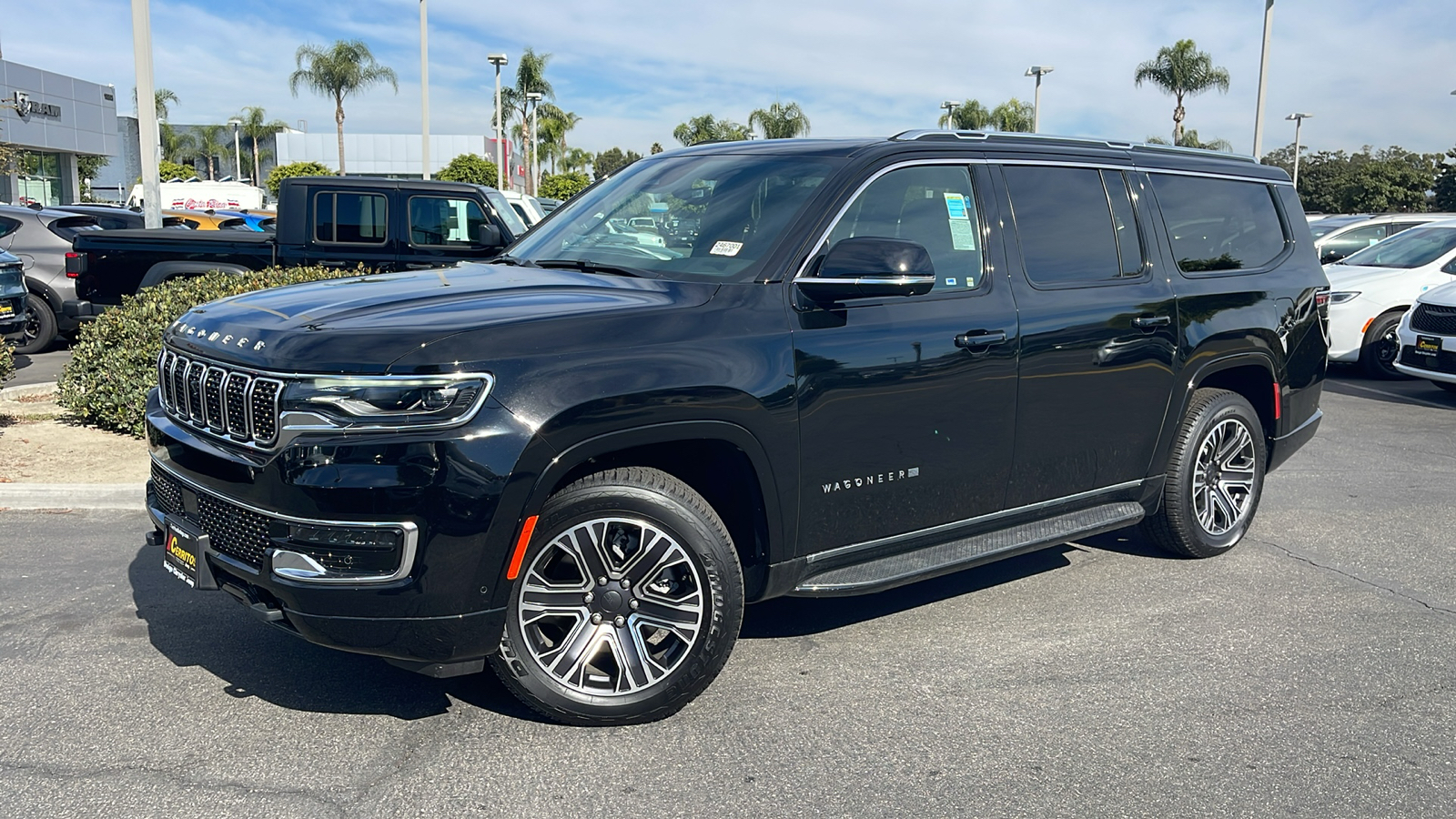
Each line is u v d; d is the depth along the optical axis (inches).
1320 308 228.4
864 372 151.9
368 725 140.5
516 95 2071.9
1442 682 160.6
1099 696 153.5
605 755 133.7
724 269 150.9
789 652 168.1
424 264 397.1
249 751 133.1
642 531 137.1
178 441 139.4
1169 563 216.8
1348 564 217.5
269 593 127.6
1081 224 186.5
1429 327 417.1
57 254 509.7
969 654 168.1
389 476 121.5
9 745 133.3
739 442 140.7
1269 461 228.5
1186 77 1822.1
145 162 516.4
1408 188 2721.5
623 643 139.3
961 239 169.3
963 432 165.5
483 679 155.8
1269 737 141.9
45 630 171.0
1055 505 183.9
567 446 127.9
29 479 253.8
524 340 128.5
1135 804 125.0
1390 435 354.9
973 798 125.5
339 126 2070.6
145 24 503.2
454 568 124.6
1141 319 189.0
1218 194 214.1
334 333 126.3
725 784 127.6
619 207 178.7
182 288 310.3
